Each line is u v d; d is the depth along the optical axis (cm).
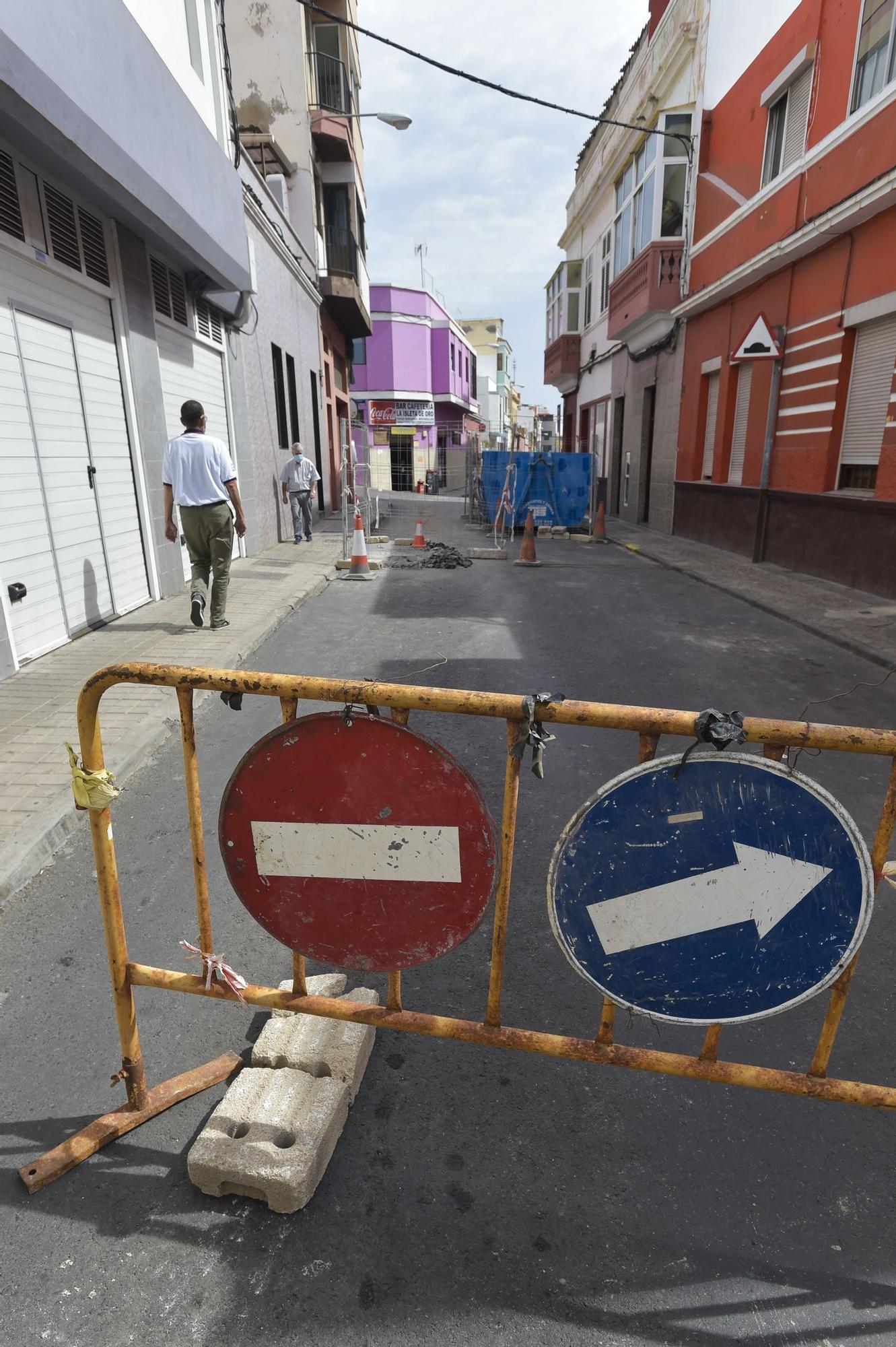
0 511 544
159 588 829
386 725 180
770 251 1048
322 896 200
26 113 488
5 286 547
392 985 206
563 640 732
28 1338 162
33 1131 212
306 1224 188
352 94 2055
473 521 2067
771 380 1121
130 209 686
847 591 934
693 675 627
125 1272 176
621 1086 234
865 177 866
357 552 1115
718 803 173
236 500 693
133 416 762
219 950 287
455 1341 163
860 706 561
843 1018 262
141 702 509
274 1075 218
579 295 2592
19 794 379
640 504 1912
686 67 1443
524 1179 201
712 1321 168
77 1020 253
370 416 4088
